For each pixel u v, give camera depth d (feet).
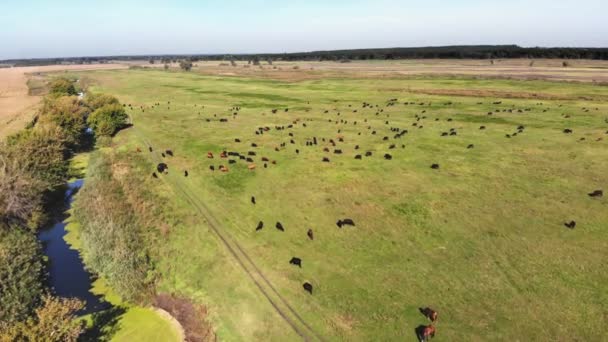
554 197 95.14
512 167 115.34
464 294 63.52
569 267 68.90
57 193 119.75
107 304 70.44
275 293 65.98
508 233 80.48
